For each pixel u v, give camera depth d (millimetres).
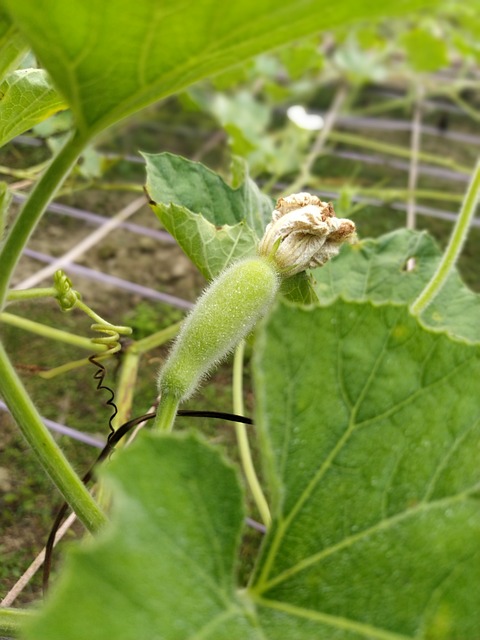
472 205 294
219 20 137
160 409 216
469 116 883
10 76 252
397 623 153
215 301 219
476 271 567
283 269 244
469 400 183
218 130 743
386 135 803
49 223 533
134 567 134
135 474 145
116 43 142
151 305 475
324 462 173
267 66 727
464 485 172
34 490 335
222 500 152
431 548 162
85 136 164
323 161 718
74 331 436
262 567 164
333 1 129
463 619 151
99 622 126
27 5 133
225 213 311
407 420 179
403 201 642
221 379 434
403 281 329
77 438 363
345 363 178
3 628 205
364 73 824
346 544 166
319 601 158
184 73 153
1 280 177
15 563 299
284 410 169
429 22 910
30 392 388
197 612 139
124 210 559
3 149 543
